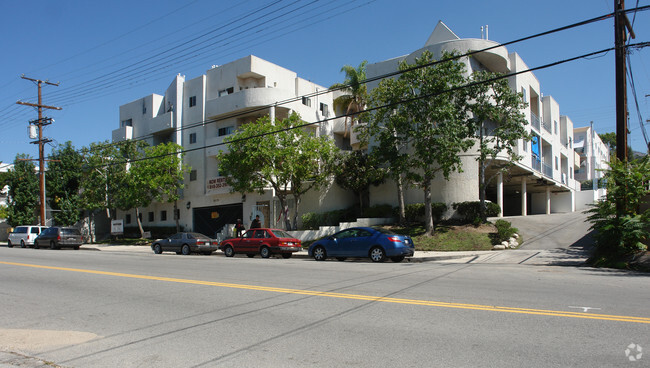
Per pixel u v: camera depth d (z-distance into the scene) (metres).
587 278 11.25
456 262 16.77
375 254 17.06
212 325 7.12
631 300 8.24
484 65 28.03
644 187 15.00
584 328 6.32
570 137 45.44
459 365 4.98
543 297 8.61
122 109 42.97
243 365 5.23
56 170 41.47
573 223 25.09
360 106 33.09
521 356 5.23
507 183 35.81
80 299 9.60
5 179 41.56
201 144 36.03
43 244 30.25
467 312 7.44
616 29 15.31
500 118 22.94
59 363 5.54
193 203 36.78
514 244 20.66
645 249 14.16
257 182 26.97
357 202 31.06
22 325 7.51
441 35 30.27
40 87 35.28
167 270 14.27
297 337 6.30
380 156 23.41
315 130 36.78
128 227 42.59
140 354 5.78
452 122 21.22
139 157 36.91
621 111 15.38
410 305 8.08
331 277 12.04
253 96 32.59
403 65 22.56
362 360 5.27
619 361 4.99
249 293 9.76
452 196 25.94
